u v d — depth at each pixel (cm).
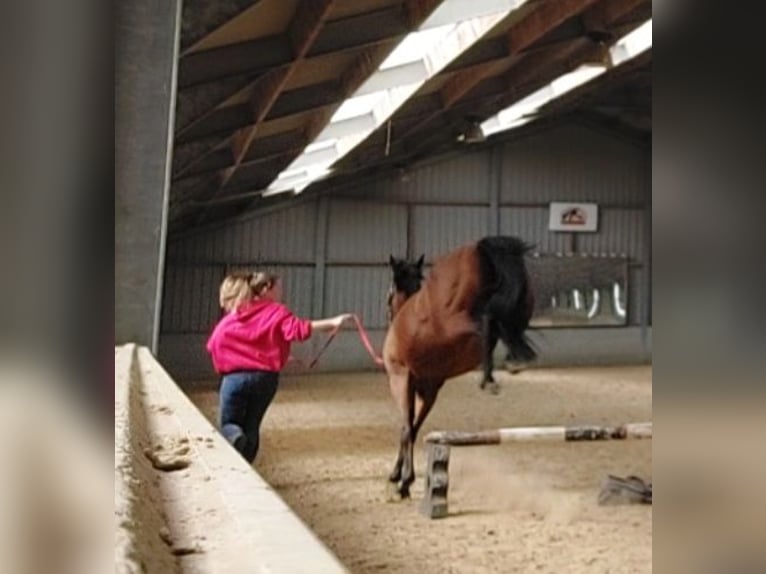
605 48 557
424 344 343
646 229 1046
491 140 992
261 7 291
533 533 296
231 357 329
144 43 213
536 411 629
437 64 454
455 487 373
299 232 946
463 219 1001
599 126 1034
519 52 480
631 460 436
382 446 475
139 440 128
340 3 321
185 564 71
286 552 74
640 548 275
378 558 264
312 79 433
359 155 736
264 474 396
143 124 242
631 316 1037
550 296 1005
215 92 347
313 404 666
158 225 321
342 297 961
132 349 332
